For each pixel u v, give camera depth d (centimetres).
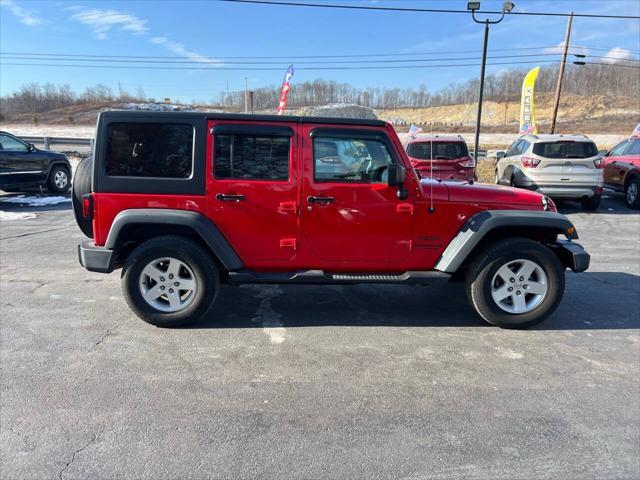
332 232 439
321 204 433
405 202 441
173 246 426
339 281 442
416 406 321
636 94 8662
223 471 255
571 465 265
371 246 446
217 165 425
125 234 432
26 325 448
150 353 393
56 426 291
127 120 419
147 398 325
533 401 329
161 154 423
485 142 3656
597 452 276
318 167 432
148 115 419
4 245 770
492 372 371
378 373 366
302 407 318
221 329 445
